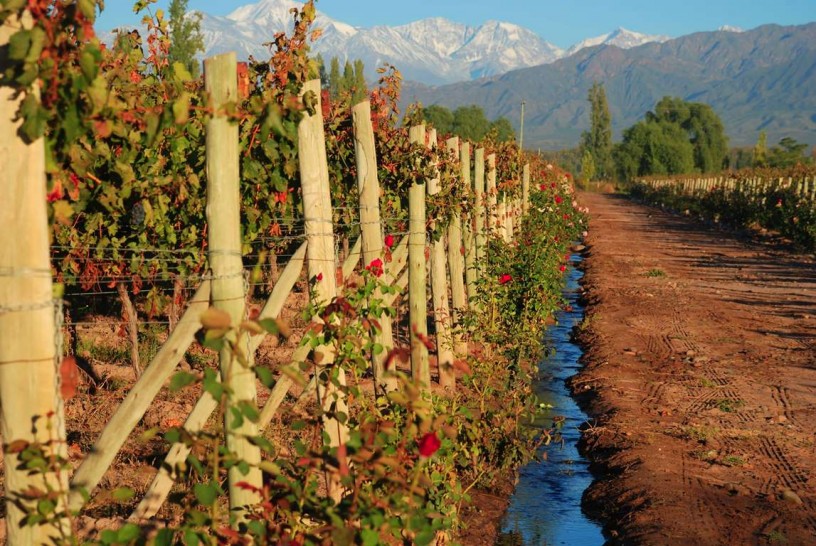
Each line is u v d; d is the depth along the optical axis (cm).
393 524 416
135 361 893
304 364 520
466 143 1250
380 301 605
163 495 482
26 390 334
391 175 902
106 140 548
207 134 430
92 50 337
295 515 429
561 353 1397
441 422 420
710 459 850
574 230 2927
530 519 742
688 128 14025
